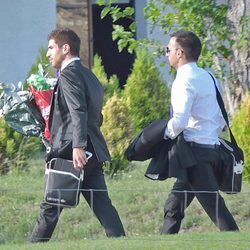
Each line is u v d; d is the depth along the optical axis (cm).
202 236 2634
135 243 2511
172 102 2725
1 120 4012
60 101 2656
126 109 4016
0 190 3350
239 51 4106
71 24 5500
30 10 5662
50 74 4553
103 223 2719
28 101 2928
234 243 2508
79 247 2488
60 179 2641
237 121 3834
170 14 4197
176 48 2748
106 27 5931
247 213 3409
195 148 2736
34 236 2714
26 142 4062
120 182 3759
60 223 3222
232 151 2830
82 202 3362
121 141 3941
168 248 2442
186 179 2719
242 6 4094
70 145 2645
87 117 2656
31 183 3716
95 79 2712
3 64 5712
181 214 2831
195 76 2728
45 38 5662
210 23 4150
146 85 4791
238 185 2844
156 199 3456
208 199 2752
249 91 4097
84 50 5506
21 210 3328
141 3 5566
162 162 2745
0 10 5678
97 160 2681
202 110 2742
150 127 2736
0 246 2611
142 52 4831
